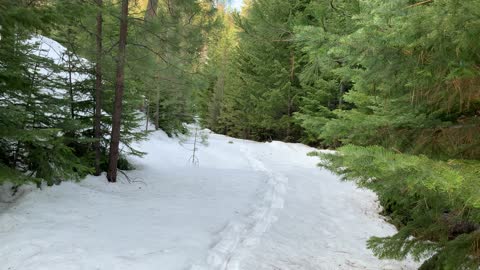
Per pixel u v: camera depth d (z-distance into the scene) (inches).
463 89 134.8
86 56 344.2
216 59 1573.6
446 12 107.9
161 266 182.5
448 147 147.4
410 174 89.7
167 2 387.2
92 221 242.5
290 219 315.9
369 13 156.9
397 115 183.0
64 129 309.3
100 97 370.6
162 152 616.1
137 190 356.2
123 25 344.8
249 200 358.6
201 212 294.7
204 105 1684.3
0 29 218.5
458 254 131.5
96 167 361.4
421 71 127.8
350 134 182.2
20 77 256.1
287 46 943.7
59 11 228.4
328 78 850.1
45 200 269.4
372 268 228.1
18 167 295.7
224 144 858.8
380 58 139.9
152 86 429.4
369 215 354.9
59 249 189.0
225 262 205.0
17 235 204.1
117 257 185.3
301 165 635.5
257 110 1086.4
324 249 255.8
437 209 148.9
